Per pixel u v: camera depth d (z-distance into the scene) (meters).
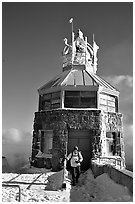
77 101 18.19
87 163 16.84
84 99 18.19
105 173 11.11
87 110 17.25
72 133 17.41
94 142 16.64
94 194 9.09
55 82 19.86
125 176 8.17
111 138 18.45
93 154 16.39
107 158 15.72
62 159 16.45
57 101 18.66
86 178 12.97
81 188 10.67
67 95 18.30
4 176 14.02
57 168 16.47
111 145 18.34
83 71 21.11
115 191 8.30
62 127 17.11
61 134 17.00
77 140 17.31
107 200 7.73
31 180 12.88
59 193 9.63
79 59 22.12
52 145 17.28
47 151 18.44
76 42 22.58
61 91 18.17
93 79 19.55
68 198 8.77
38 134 18.66
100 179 10.77
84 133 17.38
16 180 12.78
